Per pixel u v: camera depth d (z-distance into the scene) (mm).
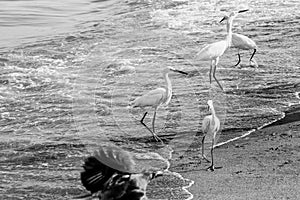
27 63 21156
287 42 23188
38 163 12781
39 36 26516
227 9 29281
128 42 21547
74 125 14453
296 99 17203
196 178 11609
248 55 21312
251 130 14641
